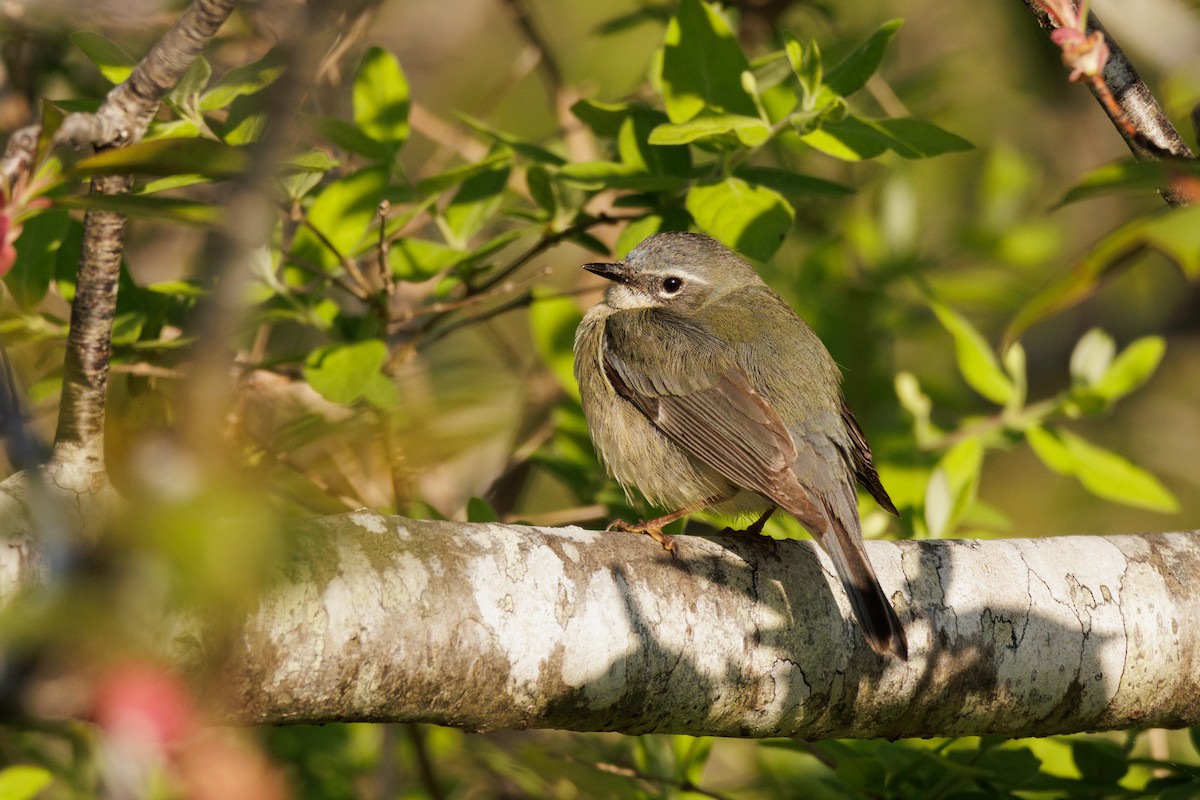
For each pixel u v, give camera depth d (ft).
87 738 33.01
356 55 41.45
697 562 25.54
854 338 46.57
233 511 10.55
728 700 25.16
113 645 10.86
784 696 25.54
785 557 26.61
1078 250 66.18
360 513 22.95
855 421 35.32
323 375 30.37
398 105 36.17
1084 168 66.80
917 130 31.04
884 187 50.29
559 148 42.80
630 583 24.50
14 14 37.27
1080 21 22.75
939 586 27.09
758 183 33.86
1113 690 27.58
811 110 31.53
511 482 44.16
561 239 36.65
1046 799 32.91
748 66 33.37
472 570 23.03
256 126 28.27
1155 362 40.29
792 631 25.63
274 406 36.01
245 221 10.97
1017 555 27.99
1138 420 67.31
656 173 35.19
